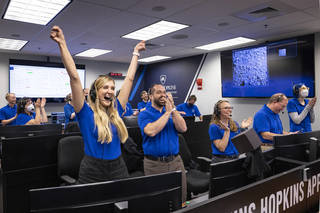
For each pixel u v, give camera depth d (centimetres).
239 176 106
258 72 546
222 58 621
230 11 349
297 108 308
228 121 210
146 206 78
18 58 676
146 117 181
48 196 70
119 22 392
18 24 396
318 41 465
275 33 476
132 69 168
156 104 186
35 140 218
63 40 119
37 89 692
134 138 277
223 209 61
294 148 137
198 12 352
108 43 542
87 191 73
